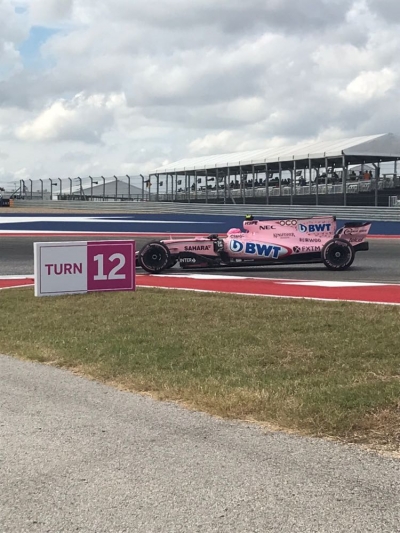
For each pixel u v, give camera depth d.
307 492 3.09
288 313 7.70
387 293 9.98
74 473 3.38
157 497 3.08
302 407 4.23
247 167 41.53
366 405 4.23
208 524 2.81
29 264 15.00
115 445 3.78
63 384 5.19
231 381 5.00
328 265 13.23
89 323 7.49
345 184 31.84
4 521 2.87
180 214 32.22
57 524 2.84
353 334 6.46
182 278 12.18
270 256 12.88
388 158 34.25
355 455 3.53
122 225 26.84
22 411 4.48
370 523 2.79
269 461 3.48
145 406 4.54
